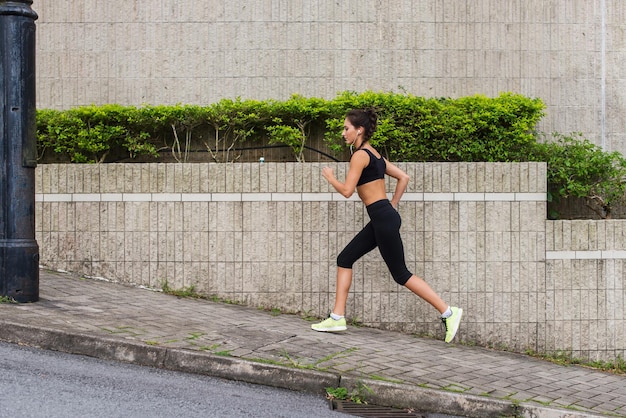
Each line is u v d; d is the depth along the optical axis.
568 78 8.90
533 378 6.41
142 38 8.98
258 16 8.96
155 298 7.51
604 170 8.19
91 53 9.00
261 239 7.83
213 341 6.01
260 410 4.90
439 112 8.14
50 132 8.31
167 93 8.98
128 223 7.94
